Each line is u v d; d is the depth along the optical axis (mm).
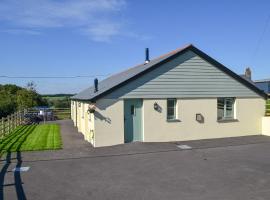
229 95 20594
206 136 19953
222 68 20281
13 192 9797
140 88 18359
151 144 17938
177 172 11891
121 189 9977
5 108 39812
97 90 19672
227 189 9781
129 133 18422
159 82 18781
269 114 23031
